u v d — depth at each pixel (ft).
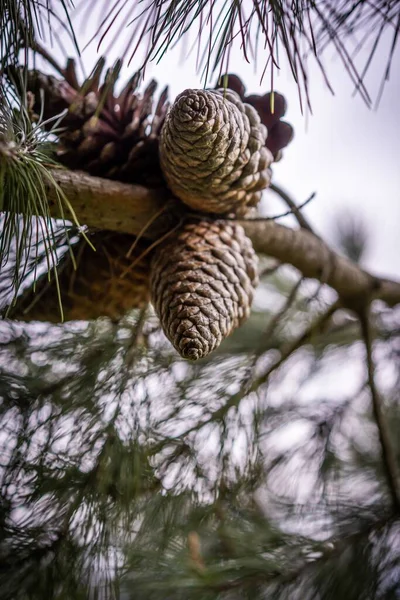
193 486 2.80
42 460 2.65
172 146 2.41
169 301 2.45
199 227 2.54
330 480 3.28
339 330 3.64
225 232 2.55
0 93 2.29
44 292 2.68
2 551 2.56
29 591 2.52
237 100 2.48
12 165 2.21
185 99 2.36
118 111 2.59
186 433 2.86
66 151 2.55
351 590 2.85
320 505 3.13
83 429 2.68
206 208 2.55
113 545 2.60
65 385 2.79
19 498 2.62
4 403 2.74
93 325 2.90
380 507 3.12
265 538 2.91
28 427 2.70
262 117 2.58
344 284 3.23
